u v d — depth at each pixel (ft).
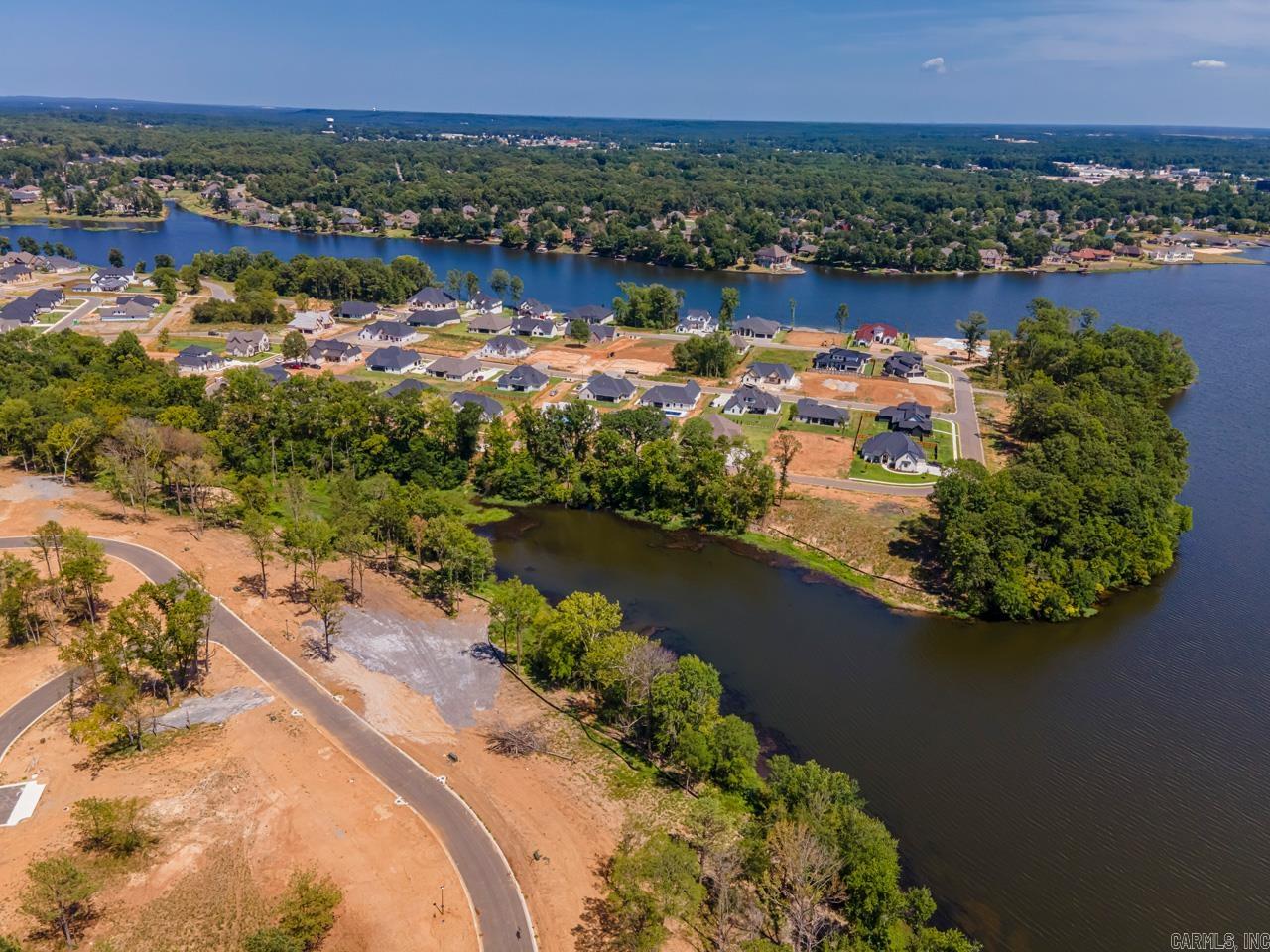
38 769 223.10
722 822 214.69
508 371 623.77
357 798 221.25
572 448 451.53
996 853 219.41
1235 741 265.34
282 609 313.94
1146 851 222.07
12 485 390.21
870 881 183.83
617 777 236.84
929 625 330.54
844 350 653.71
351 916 184.85
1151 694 288.71
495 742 249.14
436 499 377.71
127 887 188.34
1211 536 404.16
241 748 237.45
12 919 176.65
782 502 417.08
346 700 263.08
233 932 178.29
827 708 277.03
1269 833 229.45
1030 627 330.13
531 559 375.86
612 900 192.54
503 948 180.34
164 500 397.80
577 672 277.85
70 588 288.10
